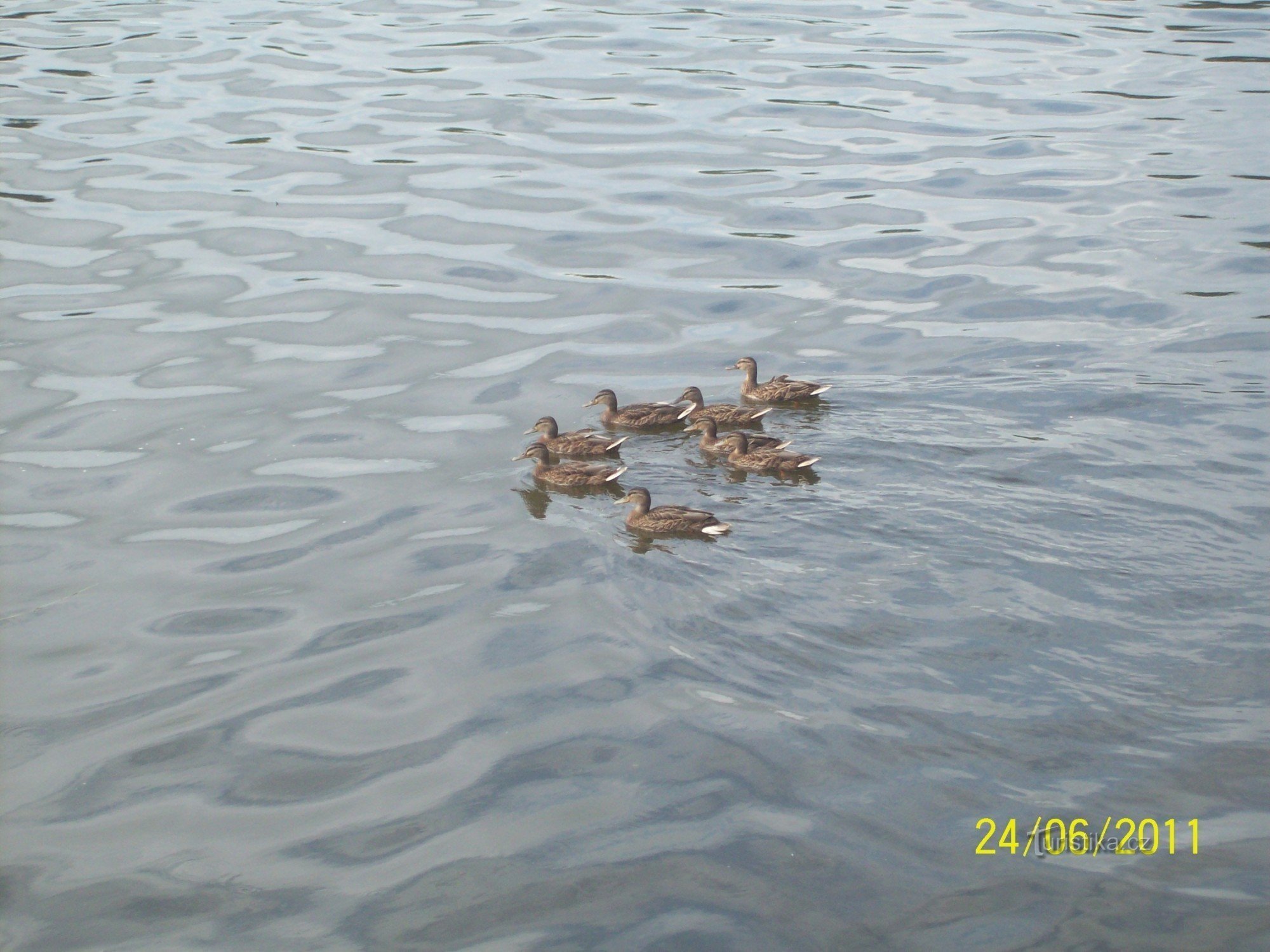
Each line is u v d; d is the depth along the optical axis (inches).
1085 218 1160.2
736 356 930.7
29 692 586.2
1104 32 1748.3
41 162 1269.7
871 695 566.9
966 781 517.7
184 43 1670.8
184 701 580.7
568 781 526.6
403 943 454.6
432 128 1382.9
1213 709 553.6
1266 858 479.5
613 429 838.5
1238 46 1667.1
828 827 498.3
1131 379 866.8
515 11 1838.1
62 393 865.5
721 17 1815.9
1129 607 623.2
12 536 708.0
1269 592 632.4
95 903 473.7
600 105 1453.0
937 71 1577.3
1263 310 974.4
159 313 985.5
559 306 1012.5
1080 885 470.6
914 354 920.9
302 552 696.4
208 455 795.4
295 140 1344.7
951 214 1178.0
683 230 1148.5
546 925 460.4
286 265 1072.8
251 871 487.2
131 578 672.4
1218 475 738.2
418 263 1079.6
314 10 1847.9
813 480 751.7
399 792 524.7
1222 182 1228.5
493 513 735.7
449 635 622.2
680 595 643.5
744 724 552.4
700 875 479.5
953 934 451.2
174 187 1221.1
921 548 676.1
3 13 1804.9
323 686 589.3
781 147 1338.6
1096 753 530.9
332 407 856.9
